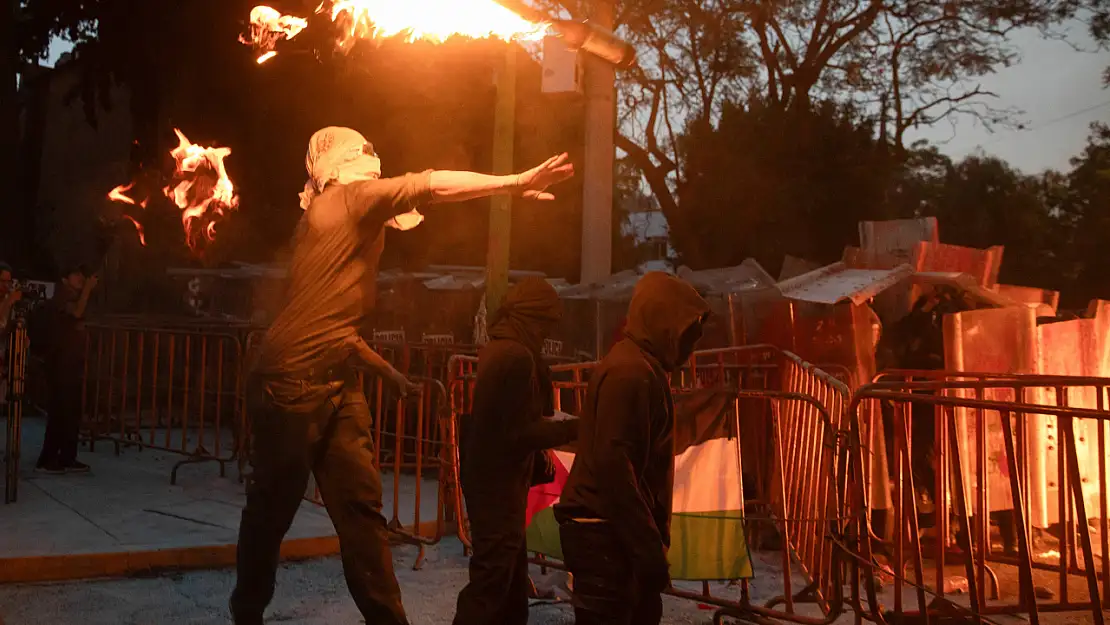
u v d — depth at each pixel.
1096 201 29.00
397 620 4.02
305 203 4.28
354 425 4.06
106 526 6.28
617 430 3.17
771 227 19.06
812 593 5.14
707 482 4.86
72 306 8.24
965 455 6.56
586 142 11.86
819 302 6.77
